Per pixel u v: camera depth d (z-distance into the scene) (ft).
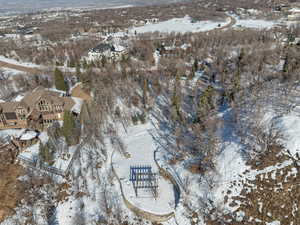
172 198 120.98
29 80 263.90
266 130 133.28
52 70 306.35
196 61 290.76
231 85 210.79
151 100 217.56
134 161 147.74
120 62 316.81
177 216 110.83
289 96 166.71
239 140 136.87
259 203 106.11
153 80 254.88
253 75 227.20
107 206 119.75
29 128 176.04
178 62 307.78
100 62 315.37
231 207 107.86
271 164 117.19
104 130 180.65
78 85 247.50
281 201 104.37
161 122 188.14
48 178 134.41
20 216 115.55
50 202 123.24
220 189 115.24
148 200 119.65
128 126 187.11
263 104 161.48
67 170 139.44
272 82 195.72
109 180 135.85
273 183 110.52
